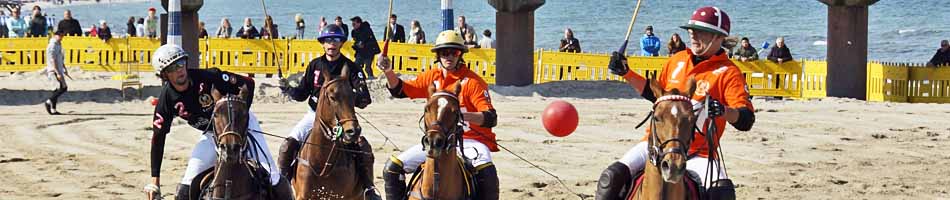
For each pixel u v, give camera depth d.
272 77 27.98
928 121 20.48
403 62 26.89
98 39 28.77
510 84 25.16
